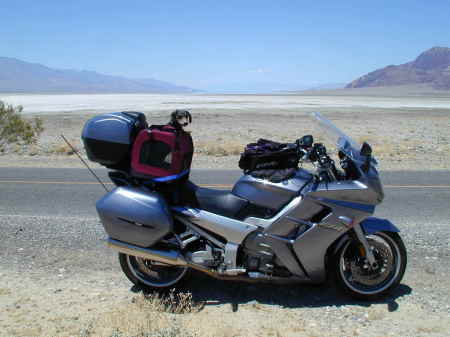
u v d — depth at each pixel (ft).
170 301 15.11
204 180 37.99
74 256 19.90
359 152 14.53
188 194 15.06
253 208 14.69
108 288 16.39
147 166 14.53
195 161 50.98
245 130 95.61
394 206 29.04
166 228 14.46
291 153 14.37
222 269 14.42
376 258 14.99
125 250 14.87
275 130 96.37
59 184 36.99
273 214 14.56
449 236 22.39
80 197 31.96
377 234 15.06
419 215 26.71
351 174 14.64
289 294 15.71
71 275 17.76
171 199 15.03
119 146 14.65
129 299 15.31
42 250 20.65
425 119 132.26
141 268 15.94
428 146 67.56
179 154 14.42
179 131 14.70
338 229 14.24
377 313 14.23
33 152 59.88
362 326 13.42
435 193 32.94
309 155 14.20
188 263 14.71
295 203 14.25
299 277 14.71
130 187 15.01
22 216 26.50
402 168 45.78
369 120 127.95
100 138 14.64
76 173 43.04
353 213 14.21
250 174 14.84
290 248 14.39
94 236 22.67
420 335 12.87
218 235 14.80
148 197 14.69
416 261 19.04
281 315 14.12
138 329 12.68
